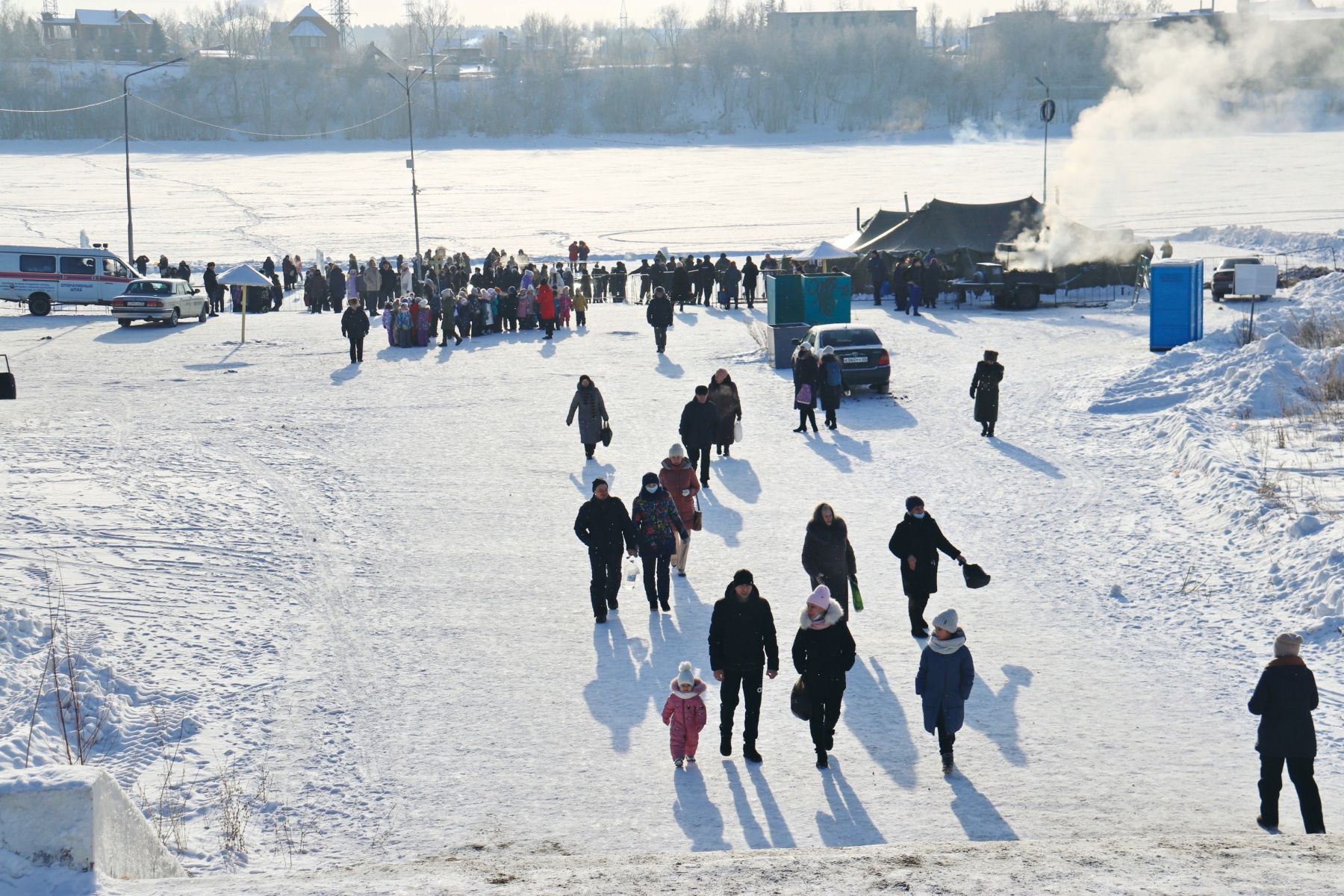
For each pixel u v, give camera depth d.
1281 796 10.24
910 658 13.59
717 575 16.61
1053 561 16.92
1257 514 17.62
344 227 81.31
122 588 15.56
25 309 48.06
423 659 13.67
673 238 72.81
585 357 34.41
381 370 32.69
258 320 43.44
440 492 20.91
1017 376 30.22
